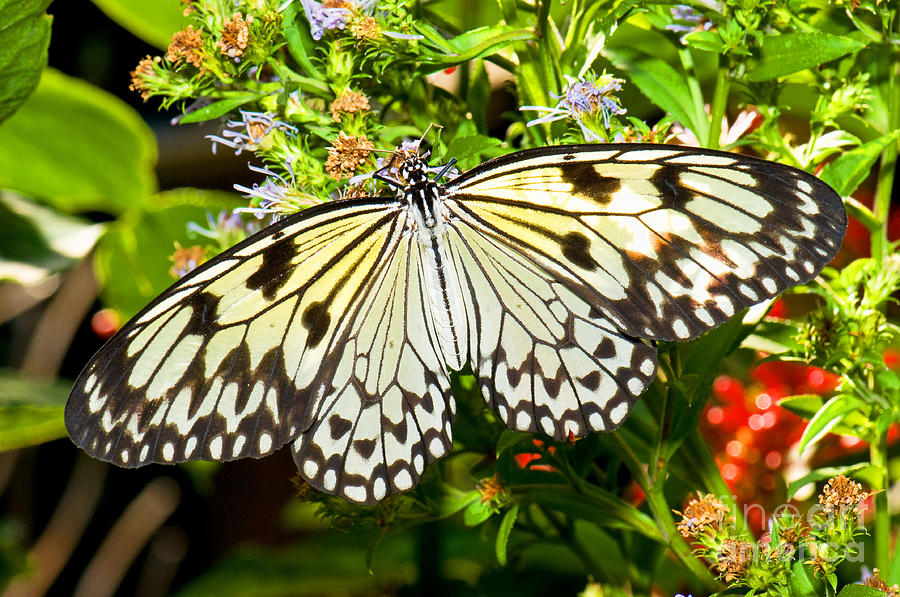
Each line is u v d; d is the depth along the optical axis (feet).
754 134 1.96
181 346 1.90
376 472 1.93
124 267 2.32
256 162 2.57
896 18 1.96
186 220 2.27
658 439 1.96
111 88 2.83
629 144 1.88
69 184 2.42
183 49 1.96
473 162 1.99
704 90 2.17
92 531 3.18
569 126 1.95
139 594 3.03
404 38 1.93
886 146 1.97
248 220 2.09
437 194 1.94
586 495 1.97
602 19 1.95
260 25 1.96
